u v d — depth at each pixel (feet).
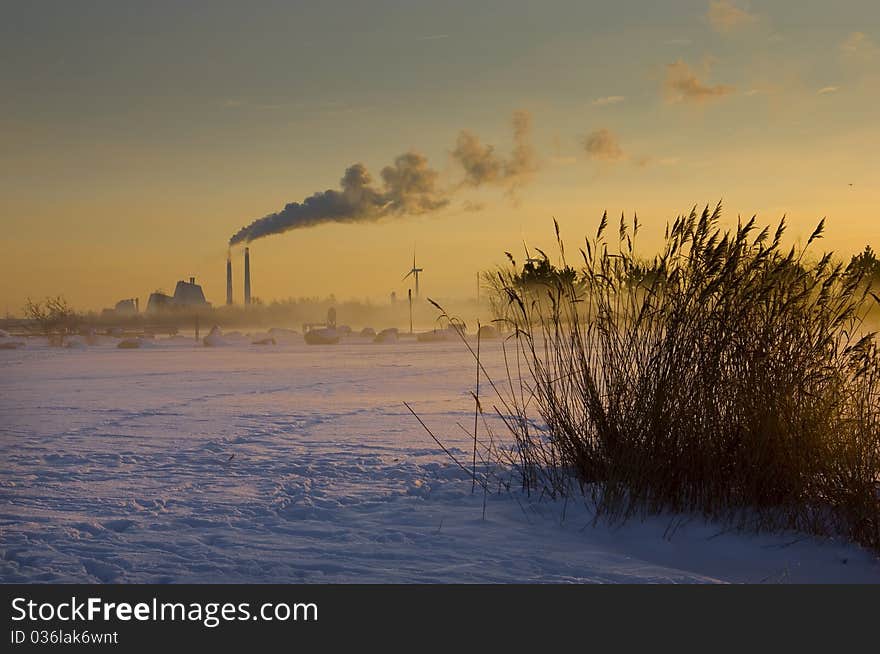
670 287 22.88
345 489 25.14
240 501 23.47
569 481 23.66
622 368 23.44
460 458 29.78
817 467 20.90
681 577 16.87
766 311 22.29
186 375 74.43
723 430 21.70
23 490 24.97
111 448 33.04
